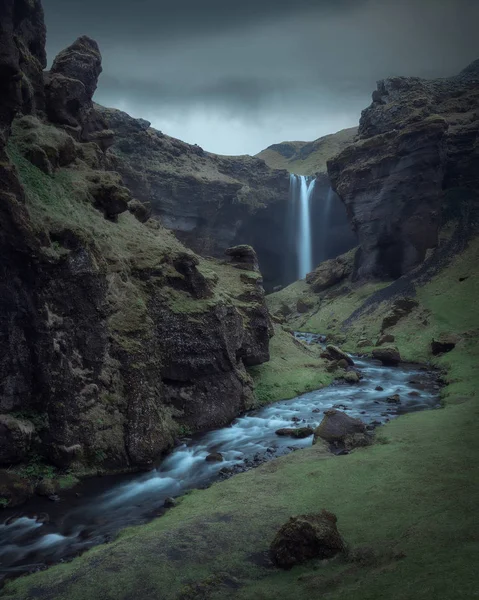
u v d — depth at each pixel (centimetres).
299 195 8938
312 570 916
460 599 691
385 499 1196
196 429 2127
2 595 936
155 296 2175
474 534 926
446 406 2269
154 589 898
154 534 1112
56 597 901
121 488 1558
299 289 7081
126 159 6650
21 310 1605
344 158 6488
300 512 1183
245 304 2858
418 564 841
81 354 1734
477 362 3097
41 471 1577
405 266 5856
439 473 1333
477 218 5750
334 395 2739
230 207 7656
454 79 7925
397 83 7025
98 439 1692
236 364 2502
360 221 6262
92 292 1778
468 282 4703
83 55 3042
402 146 5781
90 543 1201
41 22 2762
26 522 1326
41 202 1825
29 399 1634
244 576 927
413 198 5744
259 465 1694
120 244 2255
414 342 3978
